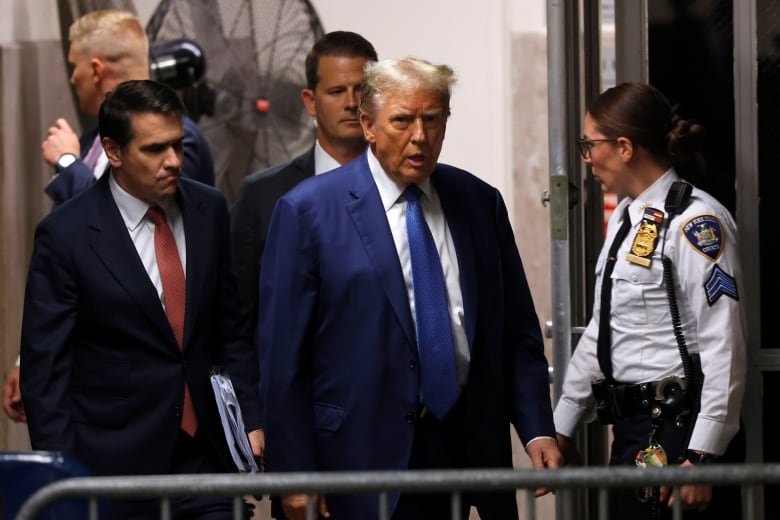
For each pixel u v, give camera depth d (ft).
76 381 37.27
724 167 43.60
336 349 34.53
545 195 42.34
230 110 53.11
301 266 34.58
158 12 53.31
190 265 37.83
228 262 39.24
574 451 40.32
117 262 37.04
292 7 53.01
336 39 42.27
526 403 36.29
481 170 57.06
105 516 28.17
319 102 42.29
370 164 35.24
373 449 34.19
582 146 39.11
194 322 37.65
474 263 35.14
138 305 36.94
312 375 35.04
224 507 37.45
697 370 37.27
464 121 56.95
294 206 34.83
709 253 36.94
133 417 37.06
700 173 43.68
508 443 35.76
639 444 37.73
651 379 37.65
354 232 34.58
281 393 34.58
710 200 37.93
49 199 57.31
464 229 35.29
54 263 37.01
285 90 53.06
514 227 57.21
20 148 57.21
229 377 39.01
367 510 34.35
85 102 49.26
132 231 37.63
